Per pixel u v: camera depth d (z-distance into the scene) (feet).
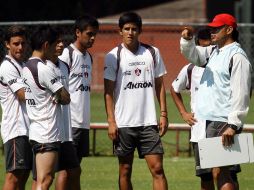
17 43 86.84
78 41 94.73
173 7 330.13
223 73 82.33
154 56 90.27
